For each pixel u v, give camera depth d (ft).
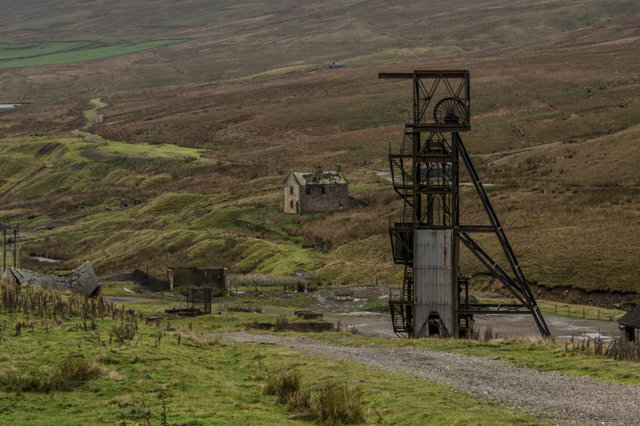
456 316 140.97
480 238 264.31
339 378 76.48
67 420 52.21
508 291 213.87
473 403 63.72
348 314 191.42
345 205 360.89
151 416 54.75
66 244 379.76
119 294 222.48
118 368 73.61
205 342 102.42
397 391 69.36
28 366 69.51
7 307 105.91
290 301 215.51
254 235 328.90
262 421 54.85
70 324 97.60
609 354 90.58
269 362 88.38
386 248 275.18
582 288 204.44
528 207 303.48
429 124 146.10
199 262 290.76
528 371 81.20
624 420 57.11
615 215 270.05
